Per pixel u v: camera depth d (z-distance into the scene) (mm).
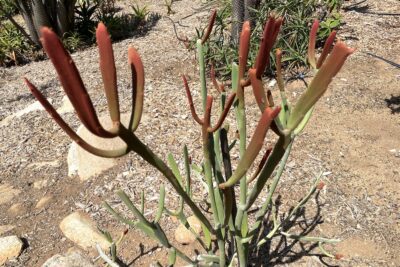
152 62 4379
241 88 1130
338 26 4465
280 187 2463
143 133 3123
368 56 3908
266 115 838
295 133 1245
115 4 6980
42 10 5285
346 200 2355
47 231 2426
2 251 2264
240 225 1423
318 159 2699
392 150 2748
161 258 2137
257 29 3891
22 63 5312
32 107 3855
